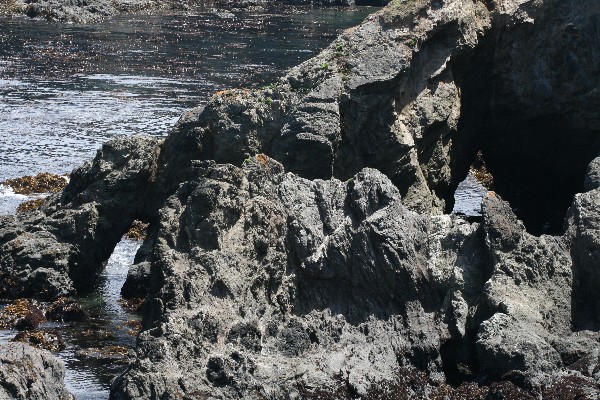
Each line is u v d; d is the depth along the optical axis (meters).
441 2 42.22
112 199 41.66
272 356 30.16
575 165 44.31
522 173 46.31
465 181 54.34
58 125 65.06
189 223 32.34
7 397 26.91
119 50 94.88
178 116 68.25
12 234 41.06
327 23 118.94
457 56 42.38
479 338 30.25
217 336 29.78
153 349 28.72
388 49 41.41
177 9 126.75
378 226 32.50
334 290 32.44
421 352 31.30
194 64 88.38
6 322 36.88
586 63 42.25
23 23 109.75
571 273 32.25
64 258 40.34
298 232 32.78
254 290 31.59
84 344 35.12
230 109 41.59
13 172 55.03
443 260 33.09
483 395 29.12
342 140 40.66
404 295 32.19
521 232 32.75
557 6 42.28
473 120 44.75
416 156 41.31
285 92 41.66
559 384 28.61
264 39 104.12
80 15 114.75
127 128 64.62
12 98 72.62
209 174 33.34
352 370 30.08
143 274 40.00
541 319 31.08
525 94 43.19
